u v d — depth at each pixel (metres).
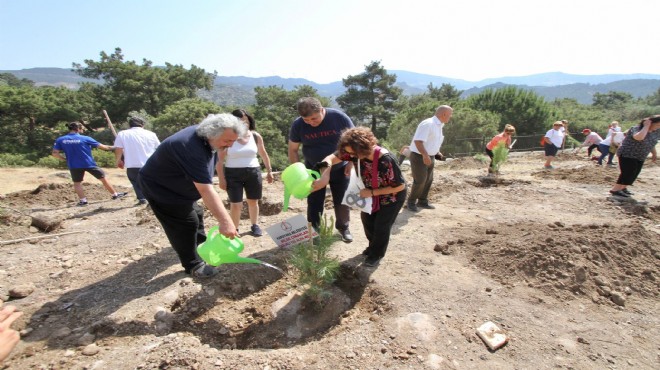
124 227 5.30
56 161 15.23
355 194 3.54
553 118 29.23
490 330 2.77
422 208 6.02
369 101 50.22
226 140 2.86
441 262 3.93
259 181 4.34
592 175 8.23
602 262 3.71
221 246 3.07
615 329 2.90
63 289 3.43
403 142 22.28
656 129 6.02
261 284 3.60
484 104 30.03
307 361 2.47
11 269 3.87
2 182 10.08
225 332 3.00
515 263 3.70
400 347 2.61
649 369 2.49
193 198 3.27
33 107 28.48
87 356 2.50
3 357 1.91
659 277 3.63
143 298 3.18
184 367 2.37
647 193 6.85
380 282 3.46
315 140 4.00
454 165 12.02
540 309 3.11
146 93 36.66
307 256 3.16
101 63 36.62
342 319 3.08
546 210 5.89
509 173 9.62
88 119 35.69
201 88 42.72
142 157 6.46
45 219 5.20
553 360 2.53
